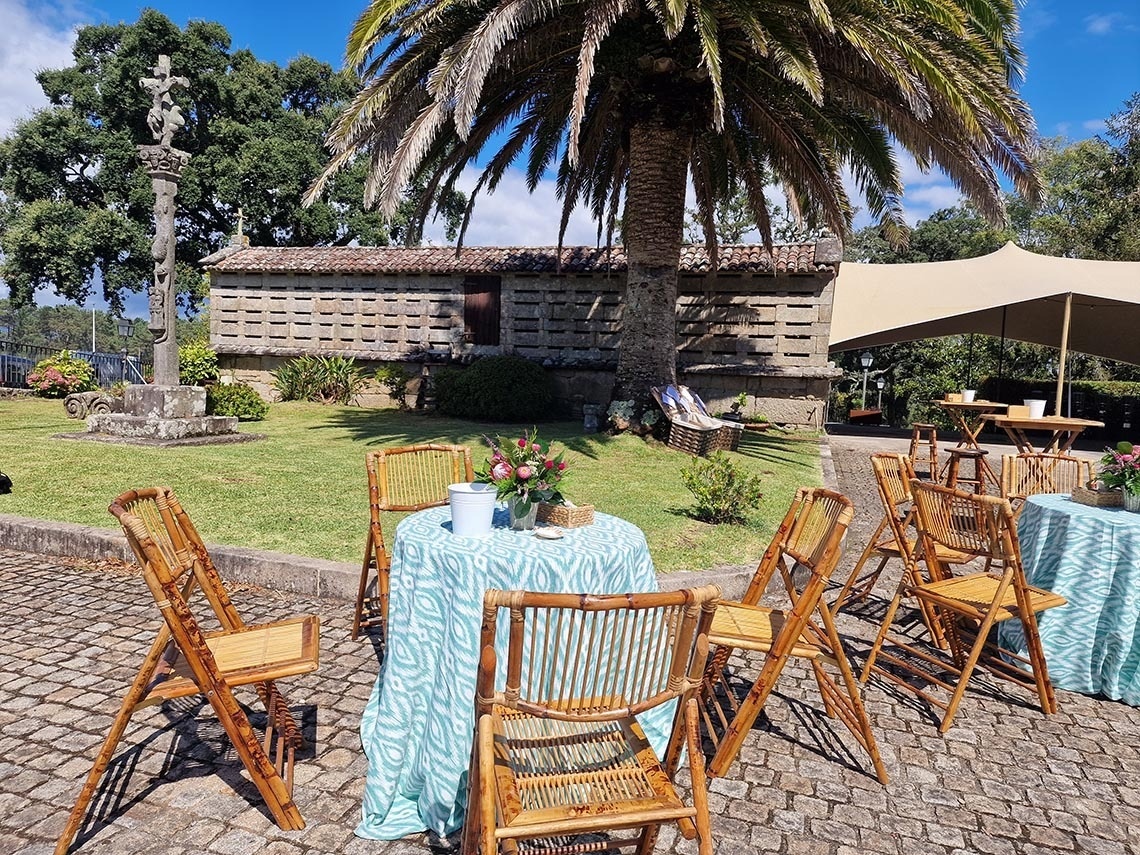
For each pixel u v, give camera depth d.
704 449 10.27
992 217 9.66
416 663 2.76
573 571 2.65
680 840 2.62
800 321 14.68
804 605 2.91
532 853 2.20
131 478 7.64
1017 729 3.60
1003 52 9.09
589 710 2.09
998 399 21.44
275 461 9.00
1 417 13.31
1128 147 26.97
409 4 8.38
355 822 2.67
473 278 16.84
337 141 8.85
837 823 2.77
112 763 2.99
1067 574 4.10
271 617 4.64
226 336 18.56
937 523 4.03
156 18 26.89
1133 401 19.12
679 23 7.27
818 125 10.77
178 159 10.91
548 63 10.25
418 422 13.59
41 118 27.42
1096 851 2.67
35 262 26.91
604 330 15.93
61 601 4.77
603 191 14.33
